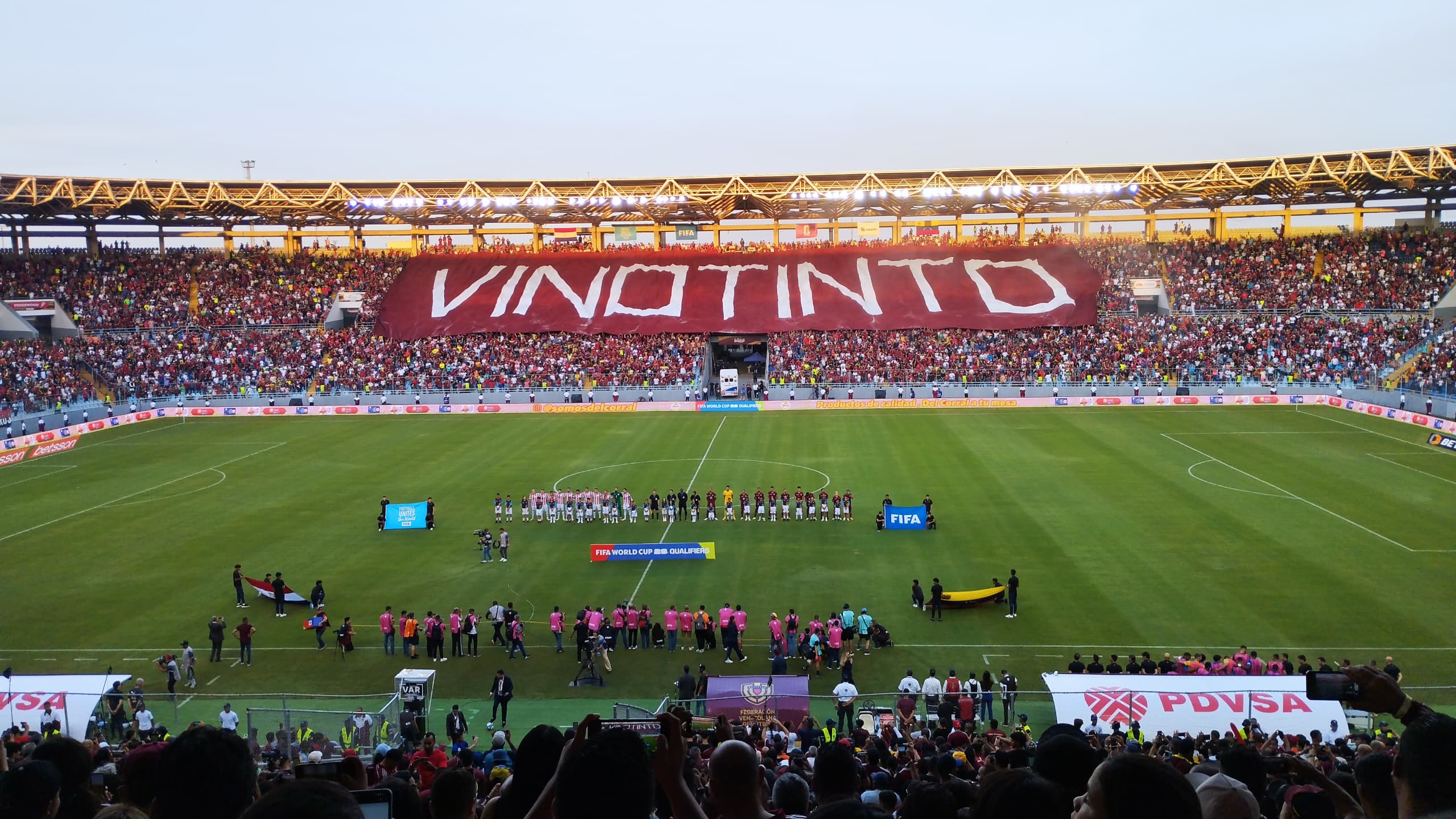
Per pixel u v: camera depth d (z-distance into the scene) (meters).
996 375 97.38
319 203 109.88
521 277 115.31
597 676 36.84
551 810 5.66
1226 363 95.38
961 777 15.71
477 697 35.31
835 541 51.78
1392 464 65.44
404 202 109.88
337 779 7.40
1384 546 48.41
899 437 78.19
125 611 43.34
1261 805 11.25
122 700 30.12
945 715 28.34
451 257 118.00
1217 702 28.61
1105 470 65.06
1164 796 4.84
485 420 89.81
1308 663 35.69
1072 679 29.73
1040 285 110.00
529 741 6.96
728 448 75.38
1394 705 6.33
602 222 125.19
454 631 39.19
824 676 36.53
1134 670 32.56
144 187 103.62
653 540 52.84
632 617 39.75
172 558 50.31
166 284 111.75
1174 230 126.38
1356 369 91.56
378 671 37.78
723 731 20.77
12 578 47.47
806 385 98.69
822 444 76.25
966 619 40.94
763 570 47.59
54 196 99.69
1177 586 43.62
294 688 36.19
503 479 65.94
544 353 104.19
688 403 94.19
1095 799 5.04
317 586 42.12
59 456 75.25
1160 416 85.31
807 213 124.44
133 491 63.91
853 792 7.63
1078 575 45.38
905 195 108.69
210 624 38.59
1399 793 5.29
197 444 79.44
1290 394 89.94
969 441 76.06
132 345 101.19
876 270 115.19
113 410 89.12
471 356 103.62
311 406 93.81
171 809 5.31
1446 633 38.06
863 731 24.02
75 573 48.16
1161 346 99.00
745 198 114.69
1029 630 39.66
